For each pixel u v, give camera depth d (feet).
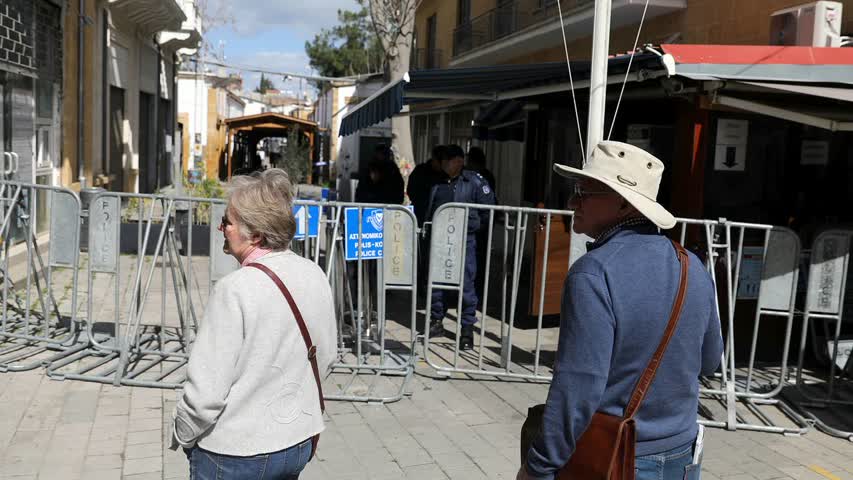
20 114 29.73
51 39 33.78
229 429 7.22
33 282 28.37
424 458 14.33
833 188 22.62
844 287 18.04
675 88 19.22
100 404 16.31
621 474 6.60
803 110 19.29
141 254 18.53
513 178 55.47
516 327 25.75
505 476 13.69
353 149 98.17
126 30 52.85
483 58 64.80
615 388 6.73
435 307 23.35
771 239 17.88
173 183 76.74
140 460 13.60
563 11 47.96
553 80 25.03
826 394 18.92
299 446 7.55
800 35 25.66
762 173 22.22
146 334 21.90
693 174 21.45
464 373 19.67
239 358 7.27
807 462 15.02
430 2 83.87
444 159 22.95
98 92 44.32
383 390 18.04
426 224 23.17
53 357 18.65
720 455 15.24
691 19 38.22
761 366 21.36
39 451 13.80
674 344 6.75
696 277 7.00
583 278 6.61
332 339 8.09
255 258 7.76
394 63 55.72
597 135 17.75
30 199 19.80
